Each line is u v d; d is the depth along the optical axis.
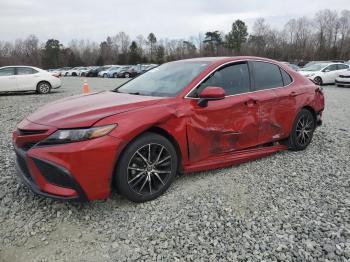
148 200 3.69
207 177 4.34
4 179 4.23
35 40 98.75
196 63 4.63
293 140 5.30
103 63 87.38
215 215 3.42
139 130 3.46
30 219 3.36
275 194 3.90
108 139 3.27
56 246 2.97
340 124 7.69
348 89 17.86
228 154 4.43
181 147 3.89
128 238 3.06
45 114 3.64
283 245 2.94
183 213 3.46
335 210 3.54
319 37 73.75
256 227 3.22
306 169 4.67
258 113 4.63
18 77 15.67
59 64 88.38
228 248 2.91
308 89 5.50
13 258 2.83
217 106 4.16
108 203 3.66
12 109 10.41
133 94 4.26
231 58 4.64
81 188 3.21
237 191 3.96
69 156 3.14
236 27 79.94
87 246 2.96
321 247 2.91
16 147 3.54
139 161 3.58
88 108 3.60
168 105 3.79
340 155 5.31
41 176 3.28
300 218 3.37
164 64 5.18
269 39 75.69
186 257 2.80
